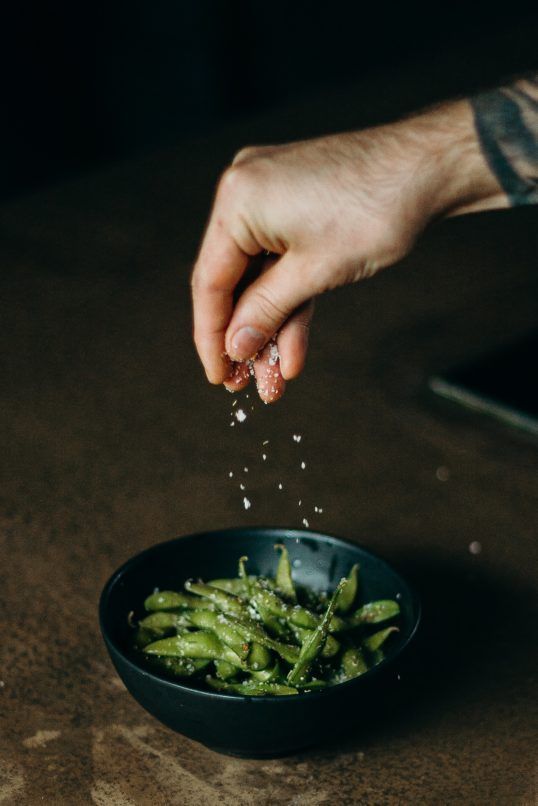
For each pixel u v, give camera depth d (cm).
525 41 229
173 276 150
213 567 89
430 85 209
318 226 77
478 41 234
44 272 152
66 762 83
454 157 78
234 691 80
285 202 77
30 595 97
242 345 81
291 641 83
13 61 335
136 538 102
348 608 86
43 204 174
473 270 151
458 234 163
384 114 197
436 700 87
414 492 108
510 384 123
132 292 146
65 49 343
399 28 393
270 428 118
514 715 86
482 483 109
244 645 79
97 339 134
